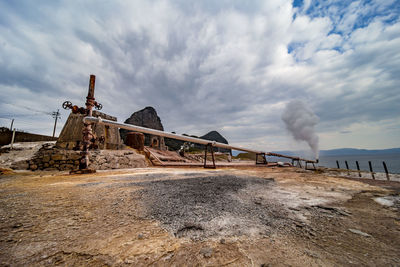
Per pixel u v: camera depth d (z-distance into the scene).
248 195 3.20
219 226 1.83
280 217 2.10
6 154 10.22
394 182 5.40
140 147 16.53
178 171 7.91
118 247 1.43
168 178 5.40
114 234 1.65
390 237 1.60
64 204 2.57
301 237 1.61
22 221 1.94
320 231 1.73
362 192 3.62
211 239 1.56
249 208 2.42
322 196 3.21
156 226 1.83
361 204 2.70
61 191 3.43
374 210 2.41
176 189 3.63
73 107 7.75
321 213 2.27
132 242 1.51
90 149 10.77
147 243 1.49
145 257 1.29
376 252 1.34
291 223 1.93
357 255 1.30
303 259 1.25
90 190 3.52
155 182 4.55
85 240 1.54
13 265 1.18
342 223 1.94
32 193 3.27
